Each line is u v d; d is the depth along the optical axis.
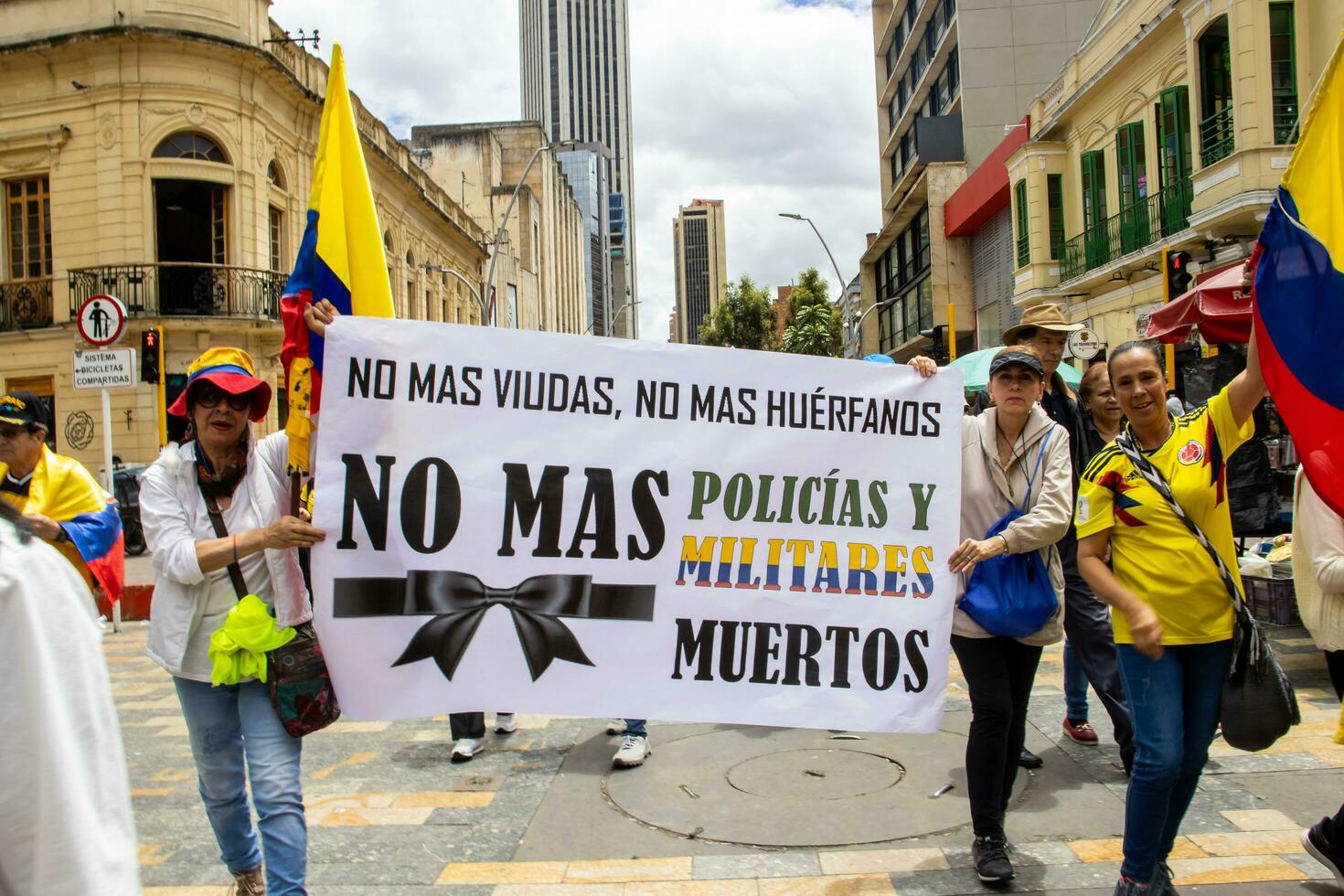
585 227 147.62
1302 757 4.59
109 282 22.45
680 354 3.54
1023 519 3.38
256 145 23.94
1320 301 3.17
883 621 3.53
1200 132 17.48
